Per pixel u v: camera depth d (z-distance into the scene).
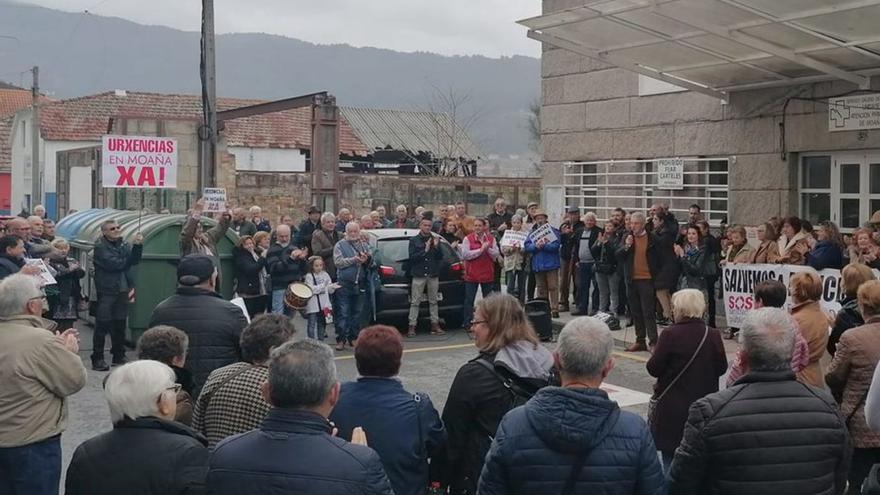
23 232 11.90
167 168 14.41
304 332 14.66
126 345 13.17
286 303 12.18
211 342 6.09
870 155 13.25
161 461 3.63
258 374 4.68
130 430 3.72
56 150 43.25
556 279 15.22
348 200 30.11
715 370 5.98
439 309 14.55
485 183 31.70
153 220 13.42
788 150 14.15
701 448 3.86
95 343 11.72
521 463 3.53
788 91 14.09
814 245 11.72
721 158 15.14
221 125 27.66
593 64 17.39
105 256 11.61
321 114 26.89
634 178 16.73
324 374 3.35
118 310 11.79
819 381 6.28
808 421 3.84
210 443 4.57
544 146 18.61
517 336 4.80
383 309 14.10
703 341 5.96
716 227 15.30
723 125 15.09
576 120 17.86
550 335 6.98
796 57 12.23
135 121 27.28
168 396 3.81
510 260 15.66
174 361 5.00
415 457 4.33
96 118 44.12
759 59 12.88
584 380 3.65
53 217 43.03
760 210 14.59
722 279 13.34
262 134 42.88
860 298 5.76
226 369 4.79
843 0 10.24
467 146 49.41
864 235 10.45
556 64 18.22
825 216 13.93
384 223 20.88
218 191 15.12
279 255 13.18
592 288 15.80
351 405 4.32
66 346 5.58
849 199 13.58
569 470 3.49
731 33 11.77
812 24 11.02
